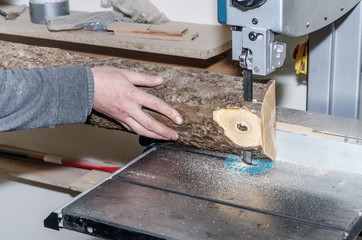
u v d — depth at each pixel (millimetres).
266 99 1349
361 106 1728
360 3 1539
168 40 1949
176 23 2199
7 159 2602
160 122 1502
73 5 2428
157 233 1162
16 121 1337
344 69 1644
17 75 1344
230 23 1211
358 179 1364
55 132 2746
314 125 1530
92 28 2074
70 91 1367
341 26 1592
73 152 2750
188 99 1416
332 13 1368
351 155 1416
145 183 1370
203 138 1458
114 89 1408
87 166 2484
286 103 2254
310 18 1264
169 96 1444
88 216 1228
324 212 1225
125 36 1998
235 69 2033
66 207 1266
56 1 2158
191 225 1188
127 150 2605
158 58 2205
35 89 1339
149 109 1474
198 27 2146
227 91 1395
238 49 1242
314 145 1458
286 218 1209
